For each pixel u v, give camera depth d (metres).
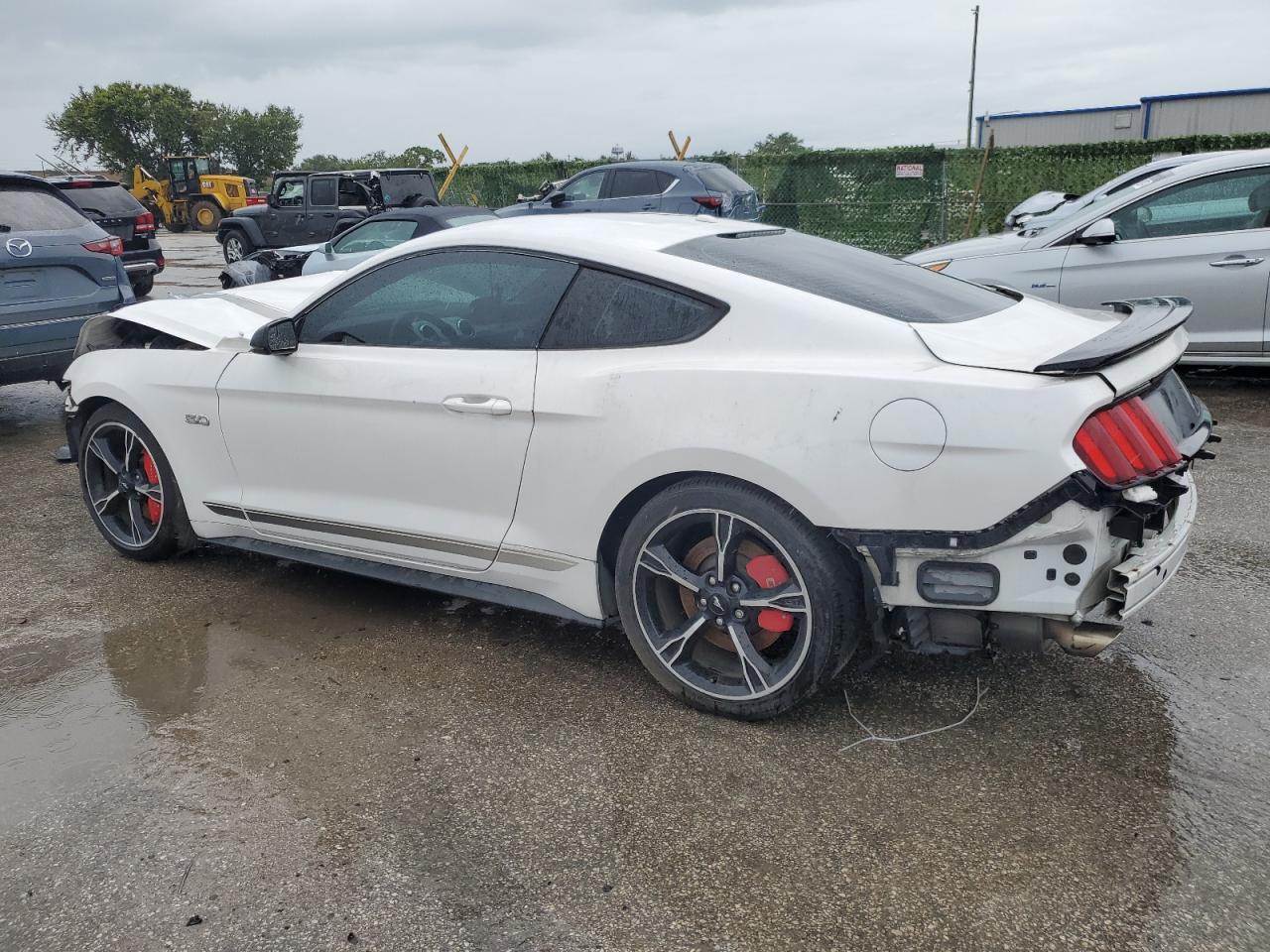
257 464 3.99
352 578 4.39
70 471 6.30
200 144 72.94
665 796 2.72
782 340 2.86
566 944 2.20
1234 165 6.71
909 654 3.45
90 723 3.21
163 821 2.68
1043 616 2.66
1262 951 2.09
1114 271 6.98
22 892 2.42
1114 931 2.17
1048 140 39.59
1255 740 2.87
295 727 3.14
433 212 10.79
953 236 19.30
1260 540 4.36
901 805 2.64
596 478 3.09
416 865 2.47
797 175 19.55
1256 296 6.62
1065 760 2.82
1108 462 2.49
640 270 3.09
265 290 5.00
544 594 3.40
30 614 4.10
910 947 2.16
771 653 3.16
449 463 3.42
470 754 2.96
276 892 2.39
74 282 7.11
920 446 2.58
